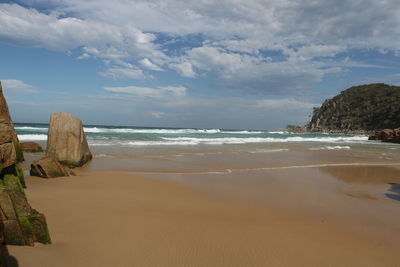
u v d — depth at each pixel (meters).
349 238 5.16
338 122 120.19
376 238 5.24
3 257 3.00
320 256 4.32
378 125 100.12
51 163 9.30
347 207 7.29
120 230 4.78
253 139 36.66
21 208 3.87
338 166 14.90
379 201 8.09
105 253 3.92
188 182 9.54
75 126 12.38
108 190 7.78
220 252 4.24
